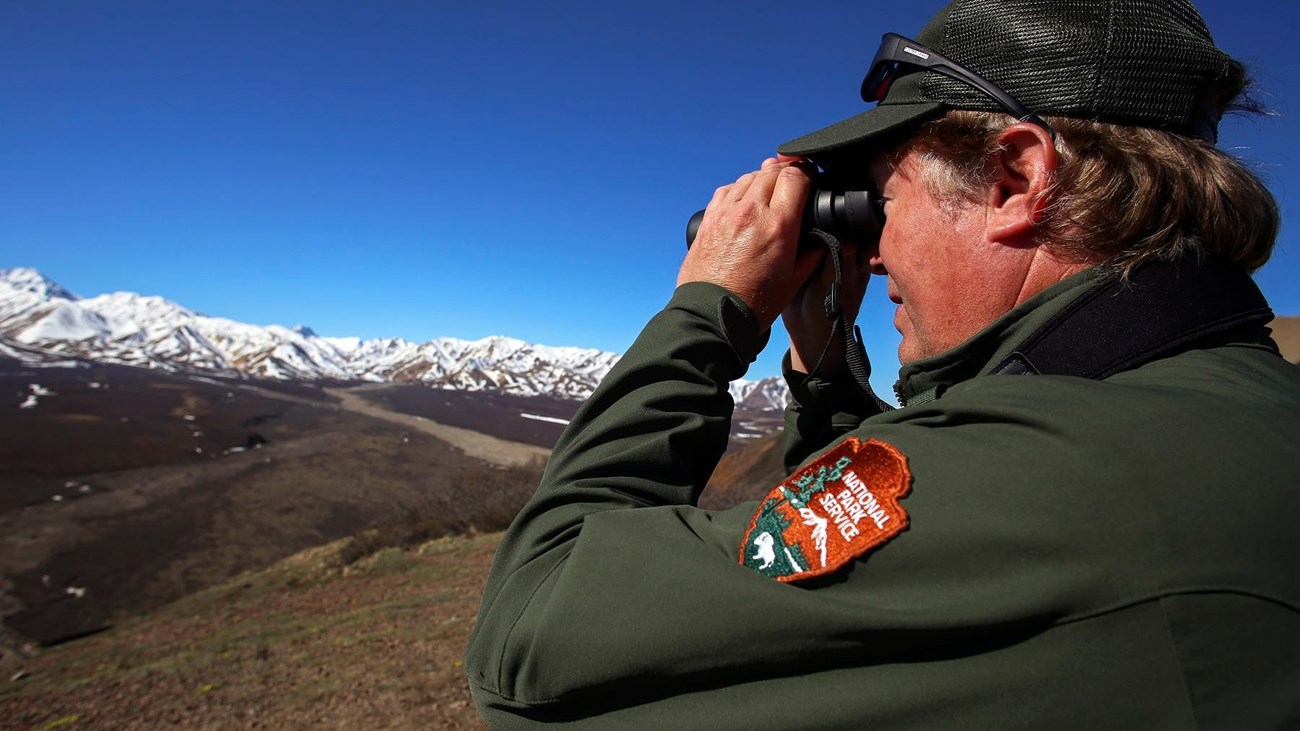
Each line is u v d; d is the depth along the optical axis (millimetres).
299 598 13453
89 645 12250
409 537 17453
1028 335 653
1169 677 449
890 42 817
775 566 582
